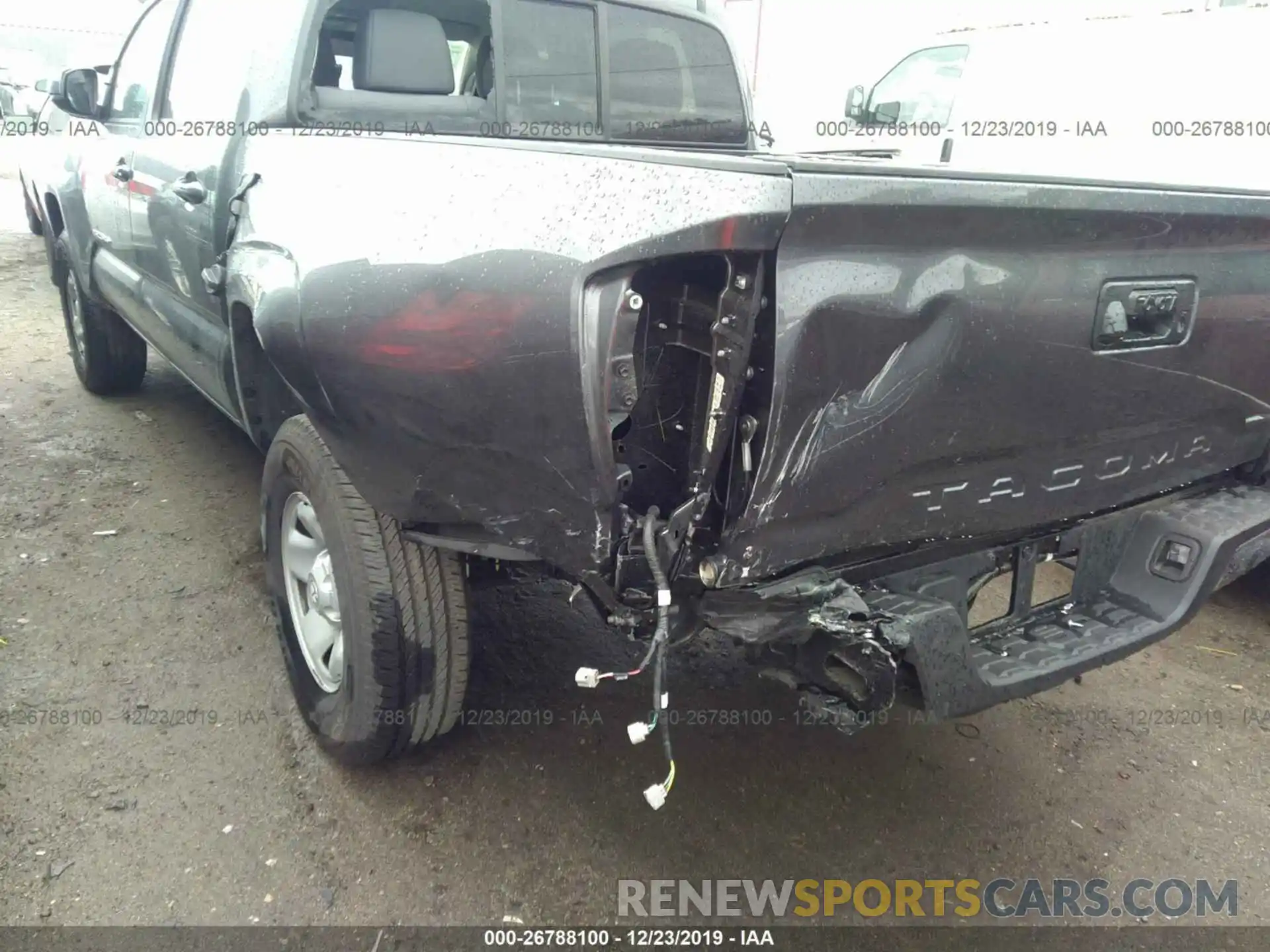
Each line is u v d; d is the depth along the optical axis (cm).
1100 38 628
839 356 175
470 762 265
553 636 330
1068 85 645
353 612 226
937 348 186
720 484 183
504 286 180
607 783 261
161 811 239
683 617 195
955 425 195
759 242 161
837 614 179
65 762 252
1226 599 381
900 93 755
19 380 552
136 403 523
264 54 279
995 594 362
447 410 190
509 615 341
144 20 410
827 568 200
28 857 222
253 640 312
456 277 186
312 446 233
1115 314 206
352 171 226
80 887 215
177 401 532
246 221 261
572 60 329
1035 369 199
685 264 171
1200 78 589
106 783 246
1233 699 314
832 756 279
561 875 230
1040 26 659
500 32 307
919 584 211
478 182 196
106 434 475
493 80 311
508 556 203
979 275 186
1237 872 241
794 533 186
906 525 201
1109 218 196
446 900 221
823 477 183
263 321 221
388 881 224
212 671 295
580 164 183
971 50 699
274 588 275
